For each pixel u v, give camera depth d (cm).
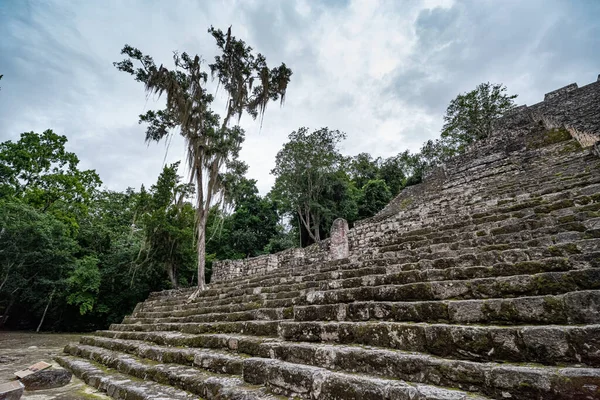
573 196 489
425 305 269
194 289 1126
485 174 1125
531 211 491
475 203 768
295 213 2750
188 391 312
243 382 286
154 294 1346
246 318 511
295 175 2467
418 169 3647
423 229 633
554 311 204
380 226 942
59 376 405
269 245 2597
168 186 1898
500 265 302
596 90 1551
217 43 1090
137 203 1895
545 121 1459
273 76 1112
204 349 438
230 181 1145
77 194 2014
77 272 1515
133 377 394
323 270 659
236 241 2602
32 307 1641
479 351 203
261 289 668
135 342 584
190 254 1911
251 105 1106
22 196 1738
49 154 1941
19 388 297
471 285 277
